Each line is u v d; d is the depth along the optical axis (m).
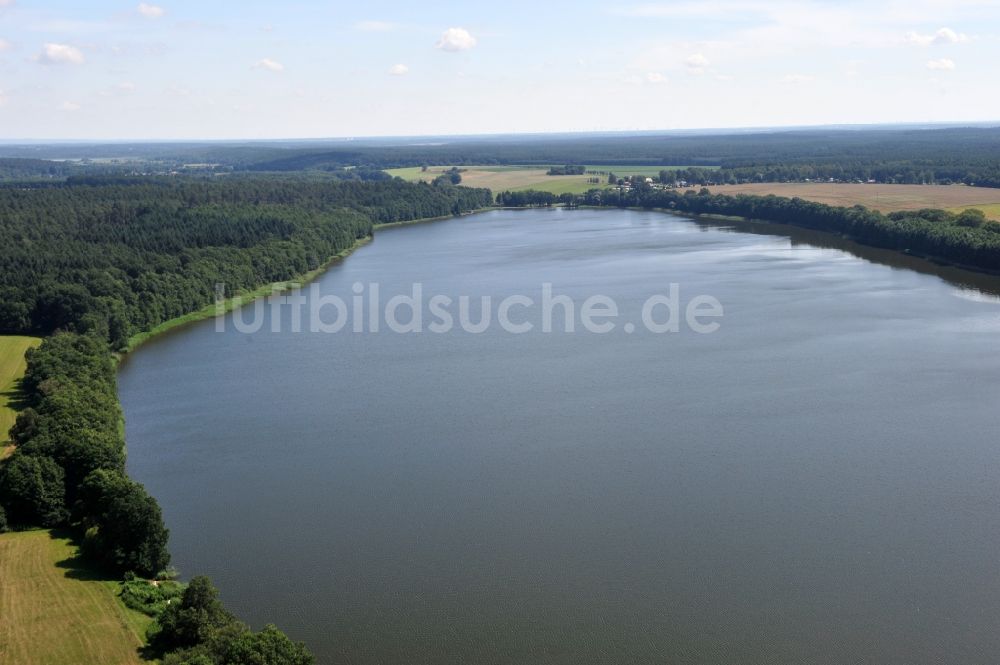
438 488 87.00
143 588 66.25
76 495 79.00
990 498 81.88
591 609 66.12
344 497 85.44
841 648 61.09
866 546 74.12
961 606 65.62
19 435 86.94
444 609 66.38
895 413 103.19
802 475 87.50
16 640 58.28
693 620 64.50
